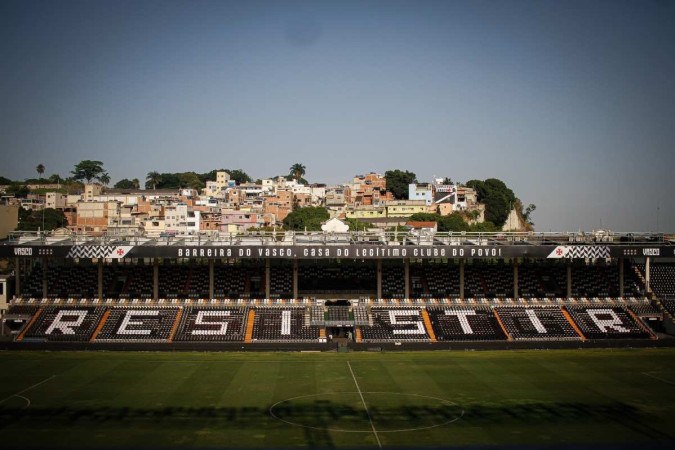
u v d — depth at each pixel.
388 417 70.81
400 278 119.75
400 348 102.81
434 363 94.44
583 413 72.19
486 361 95.75
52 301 112.25
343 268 121.88
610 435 65.56
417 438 64.81
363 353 100.81
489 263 123.62
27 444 62.38
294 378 85.88
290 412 72.19
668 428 67.44
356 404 75.19
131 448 61.62
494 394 79.19
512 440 64.25
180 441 63.47
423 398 77.50
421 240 115.69
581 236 121.44
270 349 101.62
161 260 122.88
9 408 72.81
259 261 122.38
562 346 104.69
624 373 88.94
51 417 69.94
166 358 96.31
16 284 112.50
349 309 112.12
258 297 114.62
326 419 70.06
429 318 110.88
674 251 111.69
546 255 110.62
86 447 61.72
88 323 107.38
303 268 121.06
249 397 77.38
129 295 114.00
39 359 95.19
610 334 108.19
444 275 120.81
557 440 64.25
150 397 77.00
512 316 111.94
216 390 80.06
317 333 106.75
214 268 120.12
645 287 119.00
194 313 110.19
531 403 75.62
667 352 101.56
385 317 110.75
